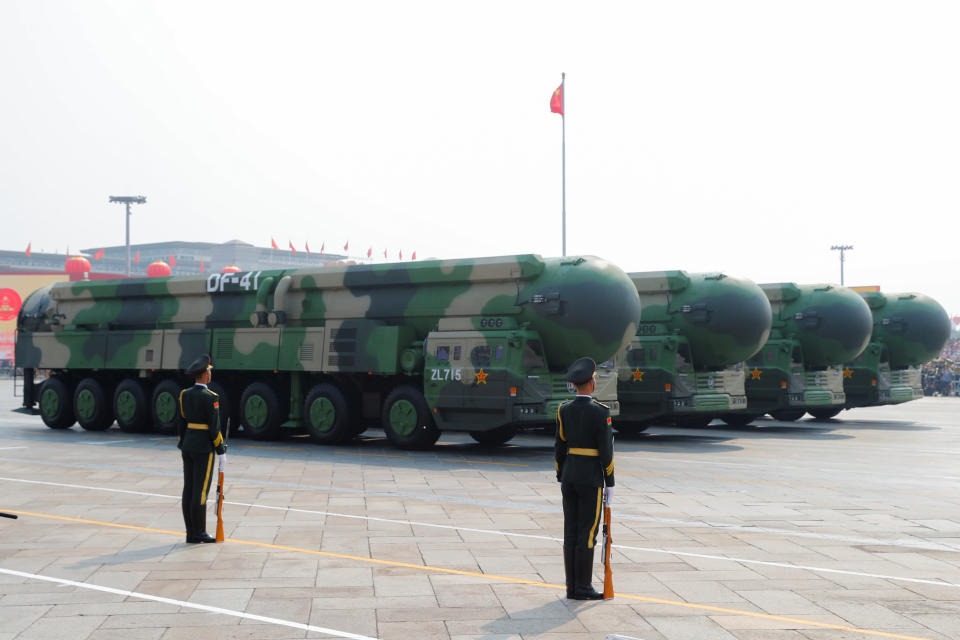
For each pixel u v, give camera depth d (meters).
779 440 20.75
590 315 16.05
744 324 20.14
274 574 7.40
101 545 8.55
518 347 15.95
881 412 31.89
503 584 7.12
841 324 23.89
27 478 13.36
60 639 5.69
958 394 43.03
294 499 11.39
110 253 159.88
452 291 17.25
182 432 8.77
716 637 5.79
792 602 6.62
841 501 11.49
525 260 16.31
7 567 7.63
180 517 10.09
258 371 19.83
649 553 8.33
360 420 18.89
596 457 6.72
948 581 7.29
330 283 18.72
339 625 6.01
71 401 22.83
